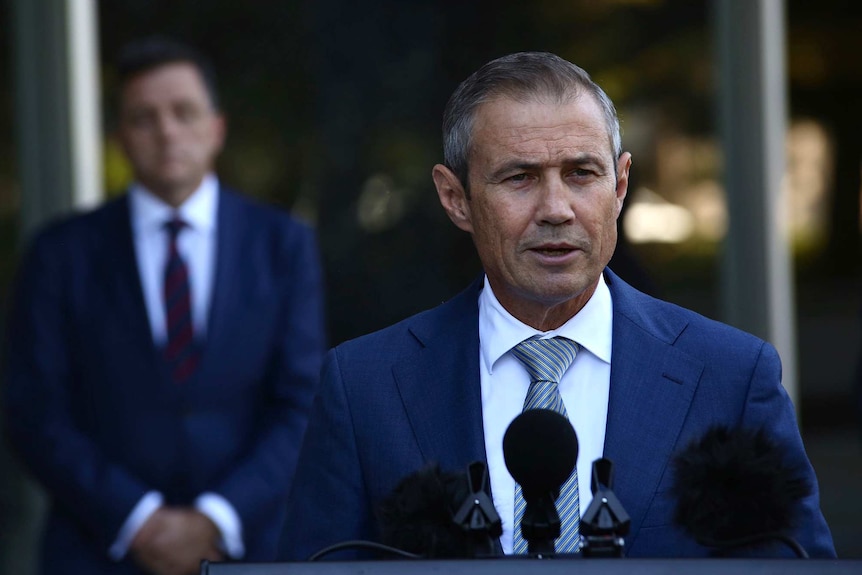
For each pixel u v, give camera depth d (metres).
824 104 16.91
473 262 15.77
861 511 16.03
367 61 15.90
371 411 6.58
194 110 11.45
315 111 15.89
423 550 5.21
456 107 6.36
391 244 15.77
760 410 6.22
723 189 15.77
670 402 6.25
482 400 6.52
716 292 15.58
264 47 15.89
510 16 15.90
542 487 5.02
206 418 11.07
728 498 5.31
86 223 11.50
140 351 11.06
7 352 11.41
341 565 4.64
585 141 6.01
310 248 11.67
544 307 6.41
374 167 15.91
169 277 11.20
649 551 5.97
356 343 6.91
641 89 15.91
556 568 4.53
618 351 6.41
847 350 16.92
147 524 10.75
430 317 6.89
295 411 11.17
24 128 16.00
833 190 16.92
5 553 15.40
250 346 11.20
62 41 15.88
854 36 16.86
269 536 11.05
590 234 6.03
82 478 10.86
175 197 11.32
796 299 16.94
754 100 15.62
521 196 6.07
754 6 15.62
